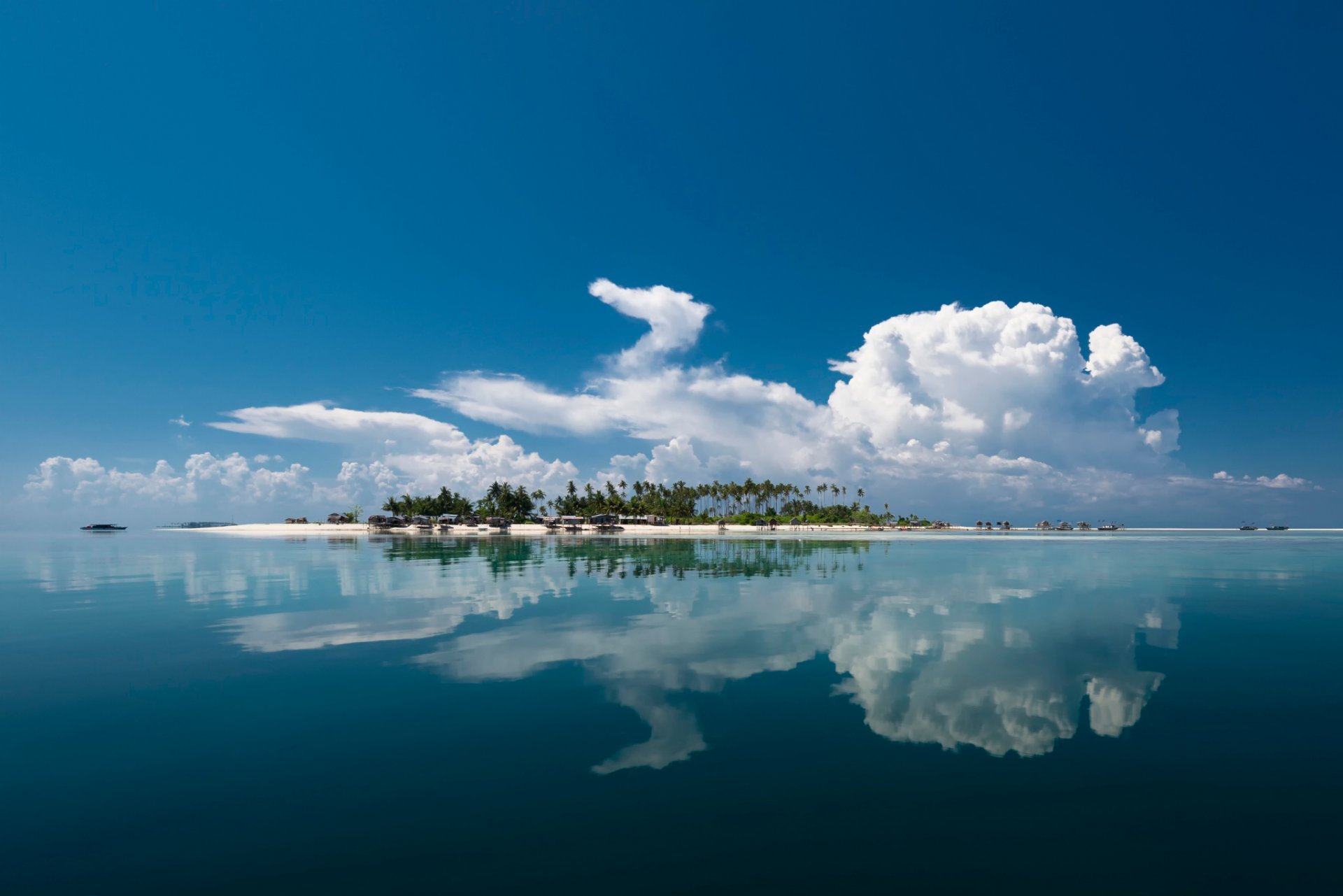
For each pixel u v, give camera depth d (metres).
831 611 21.19
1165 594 25.86
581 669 13.28
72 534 160.62
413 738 9.45
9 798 7.51
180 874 6.01
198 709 10.82
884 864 6.10
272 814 7.12
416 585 29.77
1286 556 53.41
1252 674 12.81
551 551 62.09
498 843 6.53
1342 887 5.67
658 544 79.50
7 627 18.66
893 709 10.66
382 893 5.70
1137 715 10.27
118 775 8.15
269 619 19.86
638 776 8.09
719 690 11.76
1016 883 5.76
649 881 5.87
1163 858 6.16
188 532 174.00
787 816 7.05
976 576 33.47
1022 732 9.59
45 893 5.66
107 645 15.94
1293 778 7.93
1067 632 17.27
